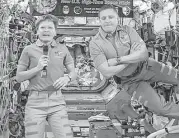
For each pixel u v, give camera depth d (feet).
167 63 14.10
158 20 14.58
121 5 14.69
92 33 16.65
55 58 10.43
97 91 19.11
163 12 14.48
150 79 11.98
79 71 18.70
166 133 11.91
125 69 11.35
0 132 13.26
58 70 10.43
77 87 18.81
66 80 10.37
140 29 14.83
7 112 13.62
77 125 16.10
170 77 11.95
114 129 13.52
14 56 13.97
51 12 14.38
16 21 14.12
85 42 18.25
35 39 14.49
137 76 11.46
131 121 14.16
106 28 11.14
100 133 13.25
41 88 10.25
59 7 14.39
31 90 10.40
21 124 14.23
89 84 18.88
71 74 10.62
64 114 10.36
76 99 17.51
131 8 14.78
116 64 10.79
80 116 17.16
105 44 11.18
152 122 14.40
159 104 11.44
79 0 14.38
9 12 13.92
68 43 18.16
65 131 10.13
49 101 10.27
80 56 18.57
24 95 14.37
